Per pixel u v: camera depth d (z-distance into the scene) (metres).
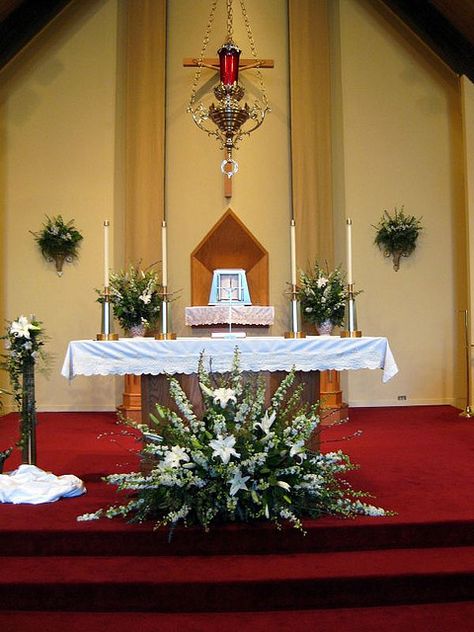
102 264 7.75
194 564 3.03
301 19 7.80
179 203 7.73
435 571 2.90
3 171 7.75
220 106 5.17
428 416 7.05
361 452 5.12
